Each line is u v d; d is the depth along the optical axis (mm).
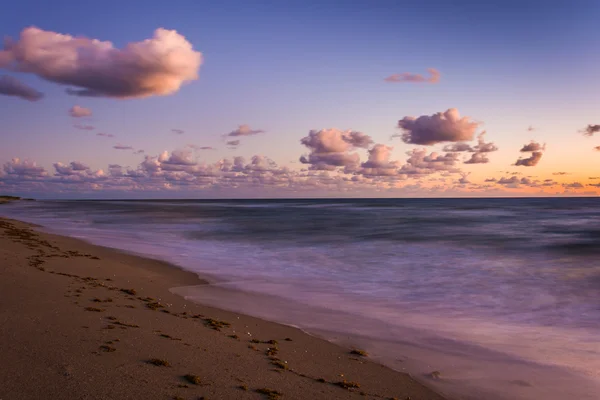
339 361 8602
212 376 6906
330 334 10508
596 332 11172
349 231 41562
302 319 11805
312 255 24922
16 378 6121
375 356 9109
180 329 9562
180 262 21422
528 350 9734
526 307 13680
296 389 6785
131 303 11727
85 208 105625
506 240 33719
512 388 7750
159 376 6664
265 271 19516
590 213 87938
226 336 9461
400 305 13742
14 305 10070
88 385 6090
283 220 59875
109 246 27125
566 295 15328
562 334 10984
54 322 8984
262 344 9195
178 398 5930
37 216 65125
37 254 19375
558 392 7629
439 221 58750
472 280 17938
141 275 17031
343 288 16156
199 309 12211
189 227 45750
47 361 6832
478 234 38875
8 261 16203
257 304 13359
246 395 6281
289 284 16672
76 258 19641
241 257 23844
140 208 113250
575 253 26391
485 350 9680
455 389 7613
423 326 11445
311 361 8422
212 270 19406
